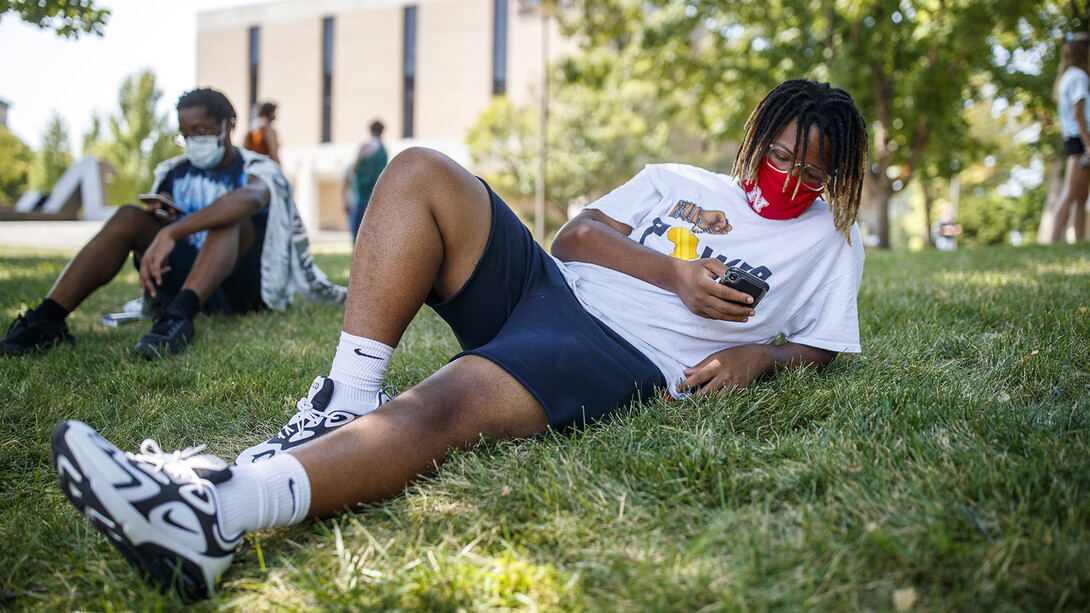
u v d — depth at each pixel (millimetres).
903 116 13000
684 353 1758
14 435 1741
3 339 2510
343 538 1208
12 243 10172
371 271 1425
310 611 1001
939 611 929
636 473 1368
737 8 13148
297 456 1189
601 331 1641
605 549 1131
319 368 2303
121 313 3361
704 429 1534
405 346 2623
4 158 30812
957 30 11219
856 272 1861
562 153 20562
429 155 1500
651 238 1843
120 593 1075
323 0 31172
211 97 2996
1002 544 1031
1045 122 13336
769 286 1757
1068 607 925
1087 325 2369
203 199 3160
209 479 1086
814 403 1688
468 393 1381
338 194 32719
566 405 1484
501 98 21891
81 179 15211
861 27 12305
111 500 975
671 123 21719
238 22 32406
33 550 1223
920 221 36125
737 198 1817
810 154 1651
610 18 14359
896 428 1540
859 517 1159
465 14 29344
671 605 966
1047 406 1656
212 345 2646
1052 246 6000
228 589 1087
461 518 1245
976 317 2752
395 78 30312
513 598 1009
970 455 1342
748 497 1280
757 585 1012
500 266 1596
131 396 2043
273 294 3318
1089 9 9977
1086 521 1100
